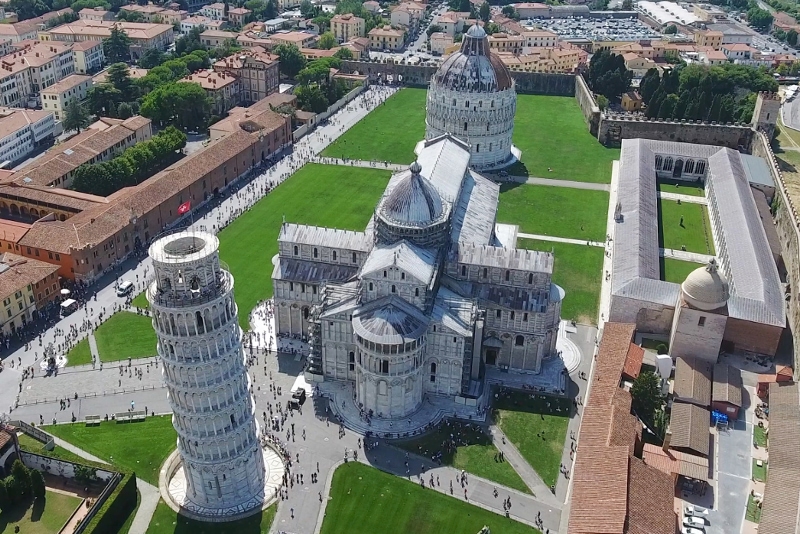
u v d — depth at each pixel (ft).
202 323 292.61
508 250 432.25
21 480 336.90
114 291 513.45
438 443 381.40
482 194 554.87
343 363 419.33
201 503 340.39
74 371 429.79
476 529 329.93
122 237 552.82
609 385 394.32
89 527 313.32
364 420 396.37
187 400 308.60
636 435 359.05
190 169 640.58
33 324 475.72
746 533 326.03
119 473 340.80
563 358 451.12
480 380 422.82
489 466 366.84
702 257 571.69
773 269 508.12
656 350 453.17
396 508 340.59
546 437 386.52
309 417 398.21
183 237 288.71
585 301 509.35
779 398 394.11
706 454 361.30
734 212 583.58
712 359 431.02
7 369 431.43
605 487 317.22
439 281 424.87
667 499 319.88
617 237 554.87
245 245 573.74
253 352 451.53
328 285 418.10
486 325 433.07
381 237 433.89
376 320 382.42
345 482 354.74
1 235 530.68
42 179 627.05
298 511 337.72
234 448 328.49
